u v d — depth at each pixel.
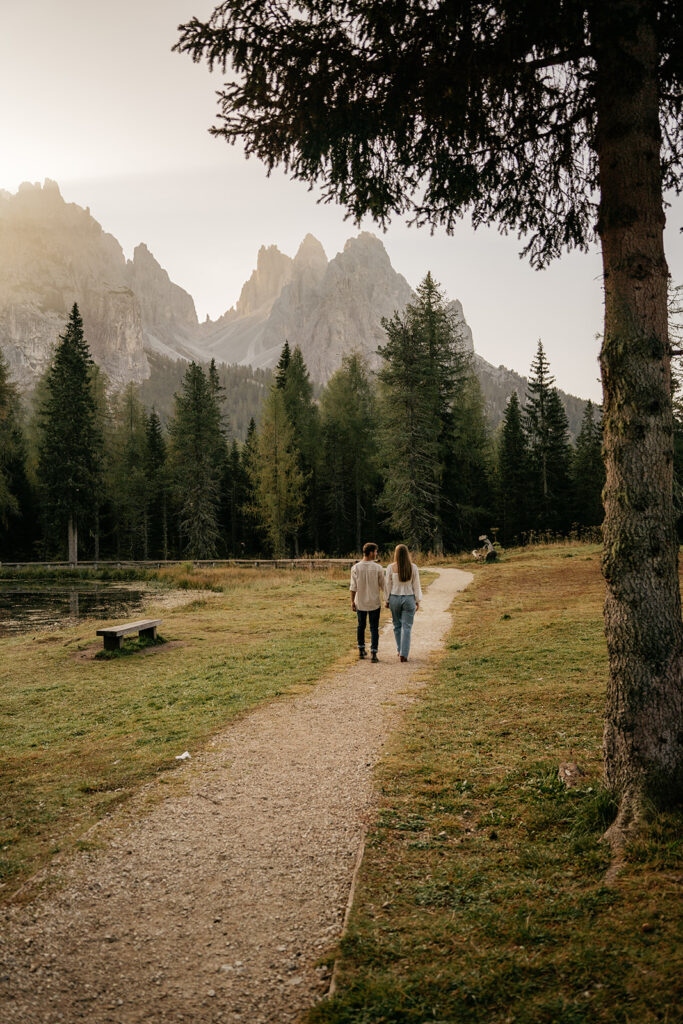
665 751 3.78
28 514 57.41
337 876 3.63
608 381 4.14
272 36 4.29
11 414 44.75
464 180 5.34
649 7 3.93
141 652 12.09
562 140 5.31
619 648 3.99
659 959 2.55
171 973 2.86
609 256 4.18
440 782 4.88
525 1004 2.41
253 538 57.91
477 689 7.68
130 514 58.53
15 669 11.26
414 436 31.72
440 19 4.10
